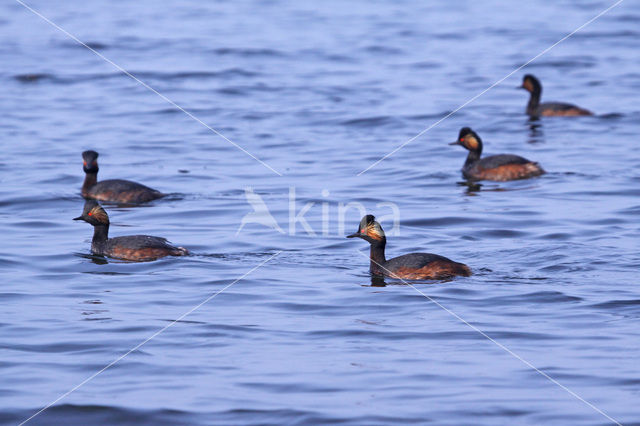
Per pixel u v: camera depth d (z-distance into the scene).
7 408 10.55
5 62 44.12
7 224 20.09
